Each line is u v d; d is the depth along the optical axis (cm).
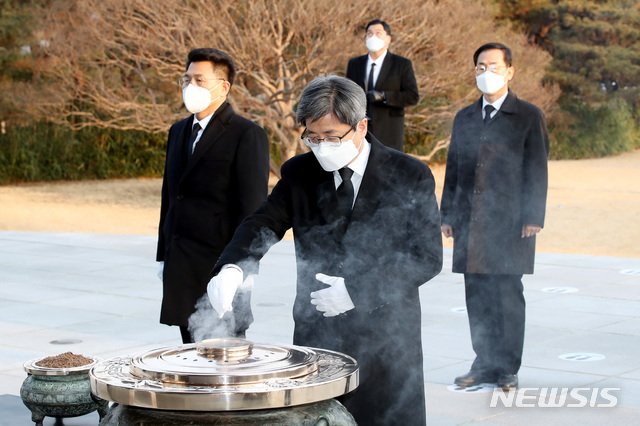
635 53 2219
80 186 1820
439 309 605
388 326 237
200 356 186
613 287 693
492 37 1633
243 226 241
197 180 342
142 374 174
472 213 405
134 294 672
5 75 1803
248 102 1405
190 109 340
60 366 342
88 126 1908
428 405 388
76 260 855
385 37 656
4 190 1725
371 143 241
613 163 2244
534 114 404
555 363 459
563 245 1098
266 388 164
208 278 340
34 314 596
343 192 238
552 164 2222
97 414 370
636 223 1295
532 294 664
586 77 2280
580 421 363
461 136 420
